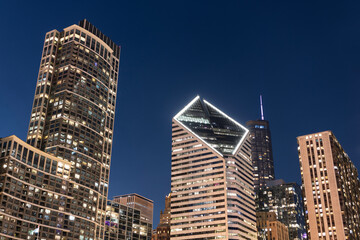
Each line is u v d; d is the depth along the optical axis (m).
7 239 192.88
